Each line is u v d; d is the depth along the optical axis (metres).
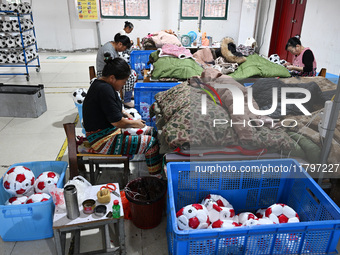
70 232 2.11
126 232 2.14
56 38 9.15
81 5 8.63
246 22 8.87
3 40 5.89
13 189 2.10
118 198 1.93
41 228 2.01
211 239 1.46
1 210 1.88
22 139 3.55
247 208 2.09
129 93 4.51
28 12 6.32
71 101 4.95
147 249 2.00
